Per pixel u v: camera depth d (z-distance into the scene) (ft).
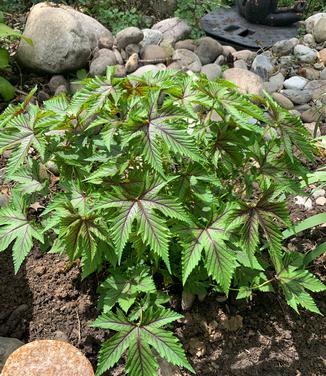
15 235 3.08
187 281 3.28
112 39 5.82
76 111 2.82
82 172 3.14
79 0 6.61
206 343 3.30
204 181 3.08
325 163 4.53
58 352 2.86
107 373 3.14
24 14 6.47
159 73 3.01
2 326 3.34
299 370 3.21
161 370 3.06
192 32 6.36
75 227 2.78
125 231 2.63
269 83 5.54
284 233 3.54
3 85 5.12
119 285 3.03
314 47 6.24
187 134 2.60
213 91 2.82
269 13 6.51
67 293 3.50
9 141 2.88
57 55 5.31
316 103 5.28
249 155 3.13
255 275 3.22
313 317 3.45
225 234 2.85
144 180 2.72
